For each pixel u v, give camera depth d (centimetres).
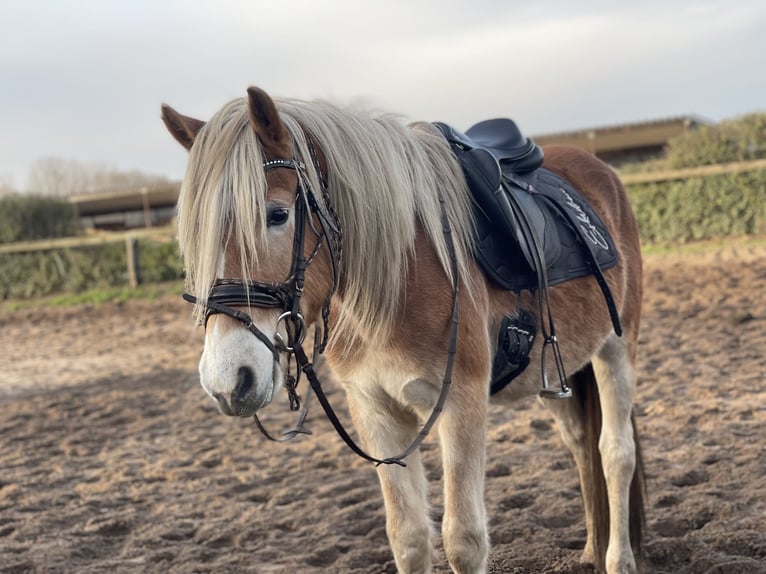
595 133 2066
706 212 1179
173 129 241
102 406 684
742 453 406
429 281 241
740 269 971
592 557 315
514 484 407
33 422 645
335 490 427
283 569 335
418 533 246
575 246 296
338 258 230
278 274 209
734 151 1245
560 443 468
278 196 212
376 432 255
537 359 280
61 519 414
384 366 243
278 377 208
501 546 339
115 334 1090
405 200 240
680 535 332
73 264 1509
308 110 239
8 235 1625
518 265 266
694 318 773
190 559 355
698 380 563
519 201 279
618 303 317
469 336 243
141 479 479
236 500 432
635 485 314
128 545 377
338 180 232
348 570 329
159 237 1503
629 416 321
